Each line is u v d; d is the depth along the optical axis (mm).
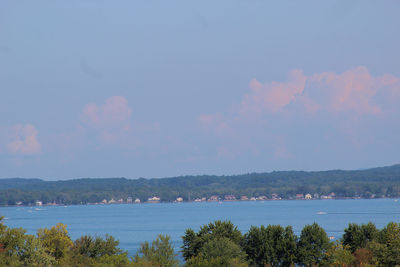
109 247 96750
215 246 94312
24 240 87625
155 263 89688
